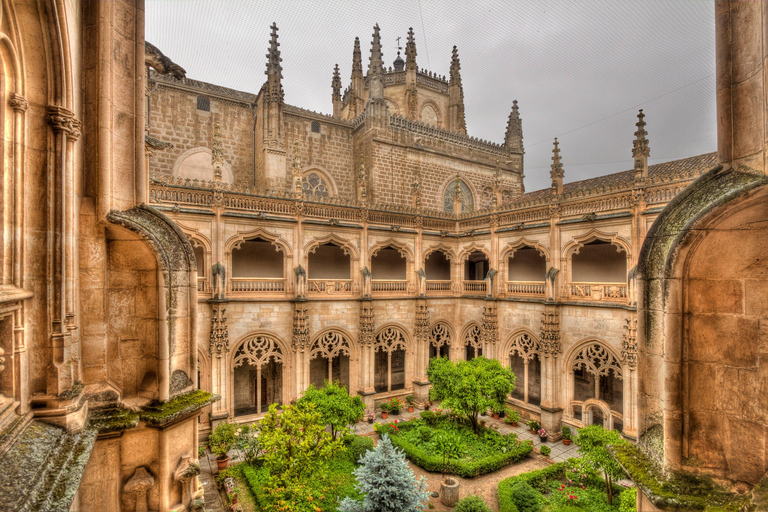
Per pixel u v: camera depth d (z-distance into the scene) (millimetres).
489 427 27250
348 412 20875
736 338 5598
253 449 20781
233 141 35438
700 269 5758
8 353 5660
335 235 29547
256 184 35844
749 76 5363
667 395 5734
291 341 27438
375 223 31547
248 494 18375
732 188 5305
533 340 28688
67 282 6578
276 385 31391
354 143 41469
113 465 7078
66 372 6383
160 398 7680
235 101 35500
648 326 6191
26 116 6066
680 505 5105
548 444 25359
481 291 33562
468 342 34438
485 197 45688
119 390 7684
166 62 9914
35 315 6207
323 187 39906
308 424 17125
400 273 38562
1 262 5637
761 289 5445
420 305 32594
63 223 6434
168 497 7500
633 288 22750
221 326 24703
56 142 6387
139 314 7895
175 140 32656
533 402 33031
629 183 23781
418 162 40219
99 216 7531
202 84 34844
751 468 5383
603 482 19406
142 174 8648
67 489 4805
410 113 43844
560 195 27375
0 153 5668
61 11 6141
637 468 5871
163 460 7414
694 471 5590
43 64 6242
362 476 14156
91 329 7438
